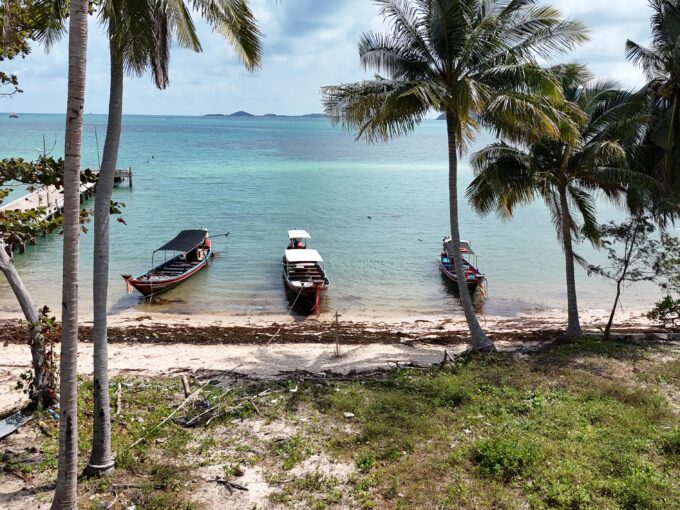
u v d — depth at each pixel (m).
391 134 19.30
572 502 10.70
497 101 17.16
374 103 18.48
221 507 10.95
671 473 11.72
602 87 21.78
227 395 16.39
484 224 53.12
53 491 11.34
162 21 11.91
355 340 23.66
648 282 35.66
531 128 17.59
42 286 32.56
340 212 57.47
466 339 23.86
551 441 13.16
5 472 12.05
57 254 39.72
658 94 21.94
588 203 22.69
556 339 22.72
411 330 25.97
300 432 14.05
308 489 11.53
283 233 47.41
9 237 14.39
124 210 55.41
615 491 11.00
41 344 14.65
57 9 11.96
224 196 65.31
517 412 15.05
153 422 14.51
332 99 19.05
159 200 61.53
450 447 13.12
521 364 18.80
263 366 19.80
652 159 23.62
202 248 39.88
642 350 20.55
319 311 29.58
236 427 14.40
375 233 48.38
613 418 14.47
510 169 20.86
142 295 31.56
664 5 22.77
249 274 36.06
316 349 22.19
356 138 19.61
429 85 17.61
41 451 12.96
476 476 11.82
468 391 16.20
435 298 32.12
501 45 18.97
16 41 13.45
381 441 13.45
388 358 21.09
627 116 21.00
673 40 22.41
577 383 16.98
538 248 44.12
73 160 9.09
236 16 11.83
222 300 31.09
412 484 11.55
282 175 86.56
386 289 33.62
